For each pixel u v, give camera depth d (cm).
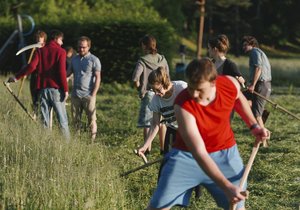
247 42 1234
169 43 2442
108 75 2352
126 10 3297
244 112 588
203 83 527
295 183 913
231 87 561
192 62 534
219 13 6881
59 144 937
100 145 1027
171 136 879
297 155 1095
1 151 899
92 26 2378
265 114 1216
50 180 741
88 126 1196
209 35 7169
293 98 2061
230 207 548
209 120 550
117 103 1828
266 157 1084
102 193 745
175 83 828
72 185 746
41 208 684
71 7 3164
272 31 7925
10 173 771
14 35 2484
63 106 1113
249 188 886
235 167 571
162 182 576
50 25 2555
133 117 1523
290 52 7950
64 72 1107
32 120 1098
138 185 873
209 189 580
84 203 702
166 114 838
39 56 1108
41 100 1109
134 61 2339
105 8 3253
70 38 2495
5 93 1467
